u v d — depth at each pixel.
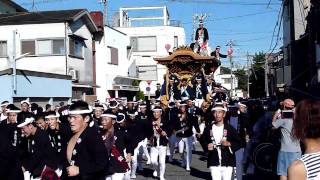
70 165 6.19
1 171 6.11
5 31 33.97
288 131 8.44
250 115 14.98
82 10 36.03
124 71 47.66
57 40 33.56
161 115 13.30
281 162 8.55
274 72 53.59
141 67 57.50
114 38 44.56
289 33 36.69
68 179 6.28
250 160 12.53
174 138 15.61
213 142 8.73
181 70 25.92
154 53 61.06
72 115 6.21
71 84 31.47
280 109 9.43
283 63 41.16
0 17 36.00
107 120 8.50
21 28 33.84
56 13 35.78
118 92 44.22
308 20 24.78
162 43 60.97
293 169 3.01
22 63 33.75
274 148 11.69
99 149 6.08
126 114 12.48
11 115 9.60
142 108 14.70
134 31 61.22
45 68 33.59
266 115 12.70
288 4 34.25
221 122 8.78
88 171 6.06
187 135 14.48
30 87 25.80
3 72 24.06
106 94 41.81
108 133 8.59
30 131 8.32
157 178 13.16
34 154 8.20
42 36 33.62
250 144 12.60
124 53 47.78
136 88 47.00
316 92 19.75
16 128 8.62
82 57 36.59
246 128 12.55
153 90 56.44
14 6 42.09
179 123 14.54
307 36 29.11
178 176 13.39
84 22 37.31
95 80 40.56
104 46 41.78
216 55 27.69
